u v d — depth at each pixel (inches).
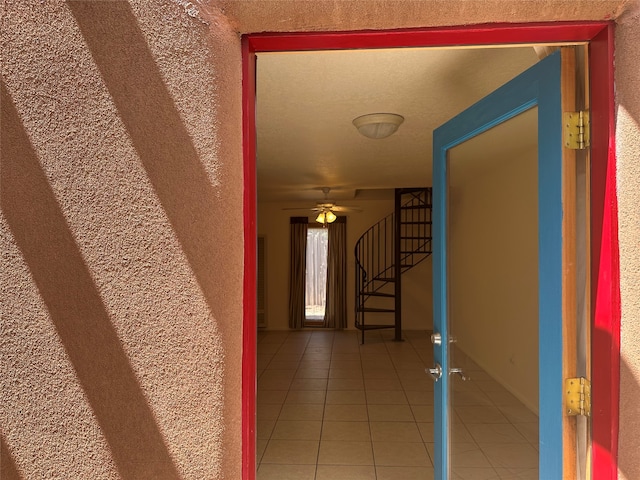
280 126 114.2
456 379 70.8
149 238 36.2
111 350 36.0
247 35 40.5
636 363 38.0
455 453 70.0
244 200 41.4
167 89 36.4
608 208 39.4
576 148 44.3
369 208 319.0
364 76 79.4
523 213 54.7
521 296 55.9
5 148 35.4
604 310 39.9
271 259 324.8
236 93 39.6
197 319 36.9
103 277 35.9
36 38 35.3
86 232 35.8
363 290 303.7
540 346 48.9
